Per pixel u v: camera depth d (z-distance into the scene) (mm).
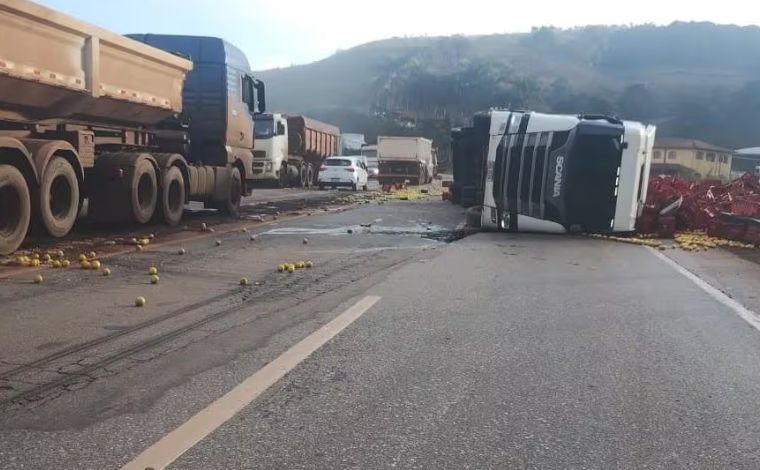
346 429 4211
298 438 4062
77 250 10656
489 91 133000
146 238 12195
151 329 6289
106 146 13305
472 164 22547
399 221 18297
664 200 16422
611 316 7320
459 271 10055
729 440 4176
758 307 7895
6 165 9492
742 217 14438
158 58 13594
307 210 21281
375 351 5824
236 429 4160
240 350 5727
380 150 45125
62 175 11102
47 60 10188
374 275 9508
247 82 18641
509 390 4961
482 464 3797
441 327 6691
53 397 4574
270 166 30078
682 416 4539
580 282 9344
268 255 11094
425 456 3877
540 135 15250
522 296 8297
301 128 38250
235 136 17828
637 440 4148
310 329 6465
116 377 4996
